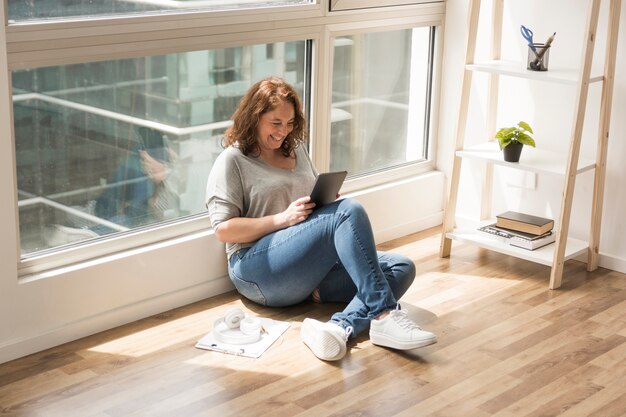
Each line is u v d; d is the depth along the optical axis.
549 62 3.73
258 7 3.28
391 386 2.66
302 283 3.05
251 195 3.09
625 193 3.62
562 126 3.74
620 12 3.47
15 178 2.74
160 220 3.20
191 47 3.08
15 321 2.78
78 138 2.88
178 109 3.13
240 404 2.54
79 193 2.93
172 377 2.70
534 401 2.59
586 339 3.04
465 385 2.68
